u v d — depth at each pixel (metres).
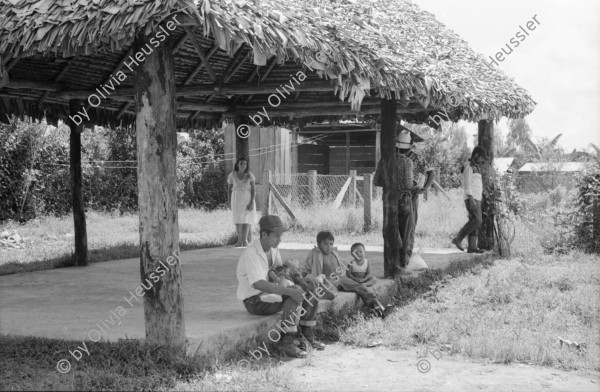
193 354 6.45
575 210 16.56
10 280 10.64
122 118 13.66
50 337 6.75
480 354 7.37
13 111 11.56
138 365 5.98
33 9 6.48
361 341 7.86
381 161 10.63
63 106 12.60
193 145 29.17
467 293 10.56
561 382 6.52
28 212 22.16
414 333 8.12
